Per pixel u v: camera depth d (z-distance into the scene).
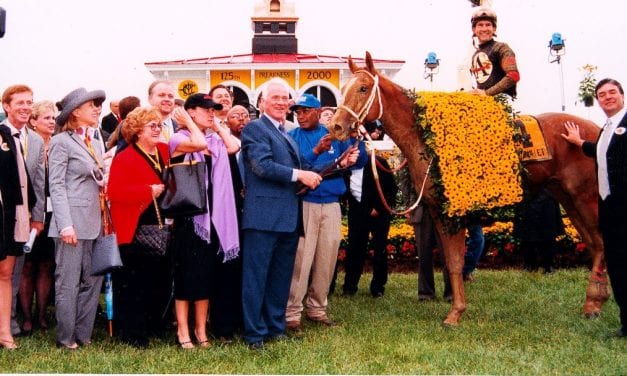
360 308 6.89
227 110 6.34
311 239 5.92
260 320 5.27
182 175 5.01
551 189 6.51
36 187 5.78
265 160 5.10
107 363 4.67
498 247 10.05
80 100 5.25
